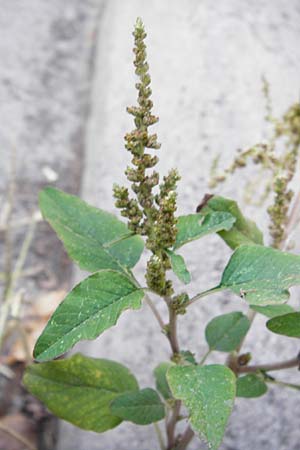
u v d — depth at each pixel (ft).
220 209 1.20
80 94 3.34
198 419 0.95
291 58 2.52
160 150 2.23
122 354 1.77
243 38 2.60
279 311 1.16
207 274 1.82
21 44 3.60
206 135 2.22
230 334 1.24
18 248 2.56
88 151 2.75
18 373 2.10
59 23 3.78
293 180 1.87
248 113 2.27
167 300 1.07
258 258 1.03
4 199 2.74
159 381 1.30
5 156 2.96
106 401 1.25
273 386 1.67
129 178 1.01
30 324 2.24
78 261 1.15
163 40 2.75
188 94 2.41
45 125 3.14
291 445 1.59
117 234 1.19
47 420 1.99
